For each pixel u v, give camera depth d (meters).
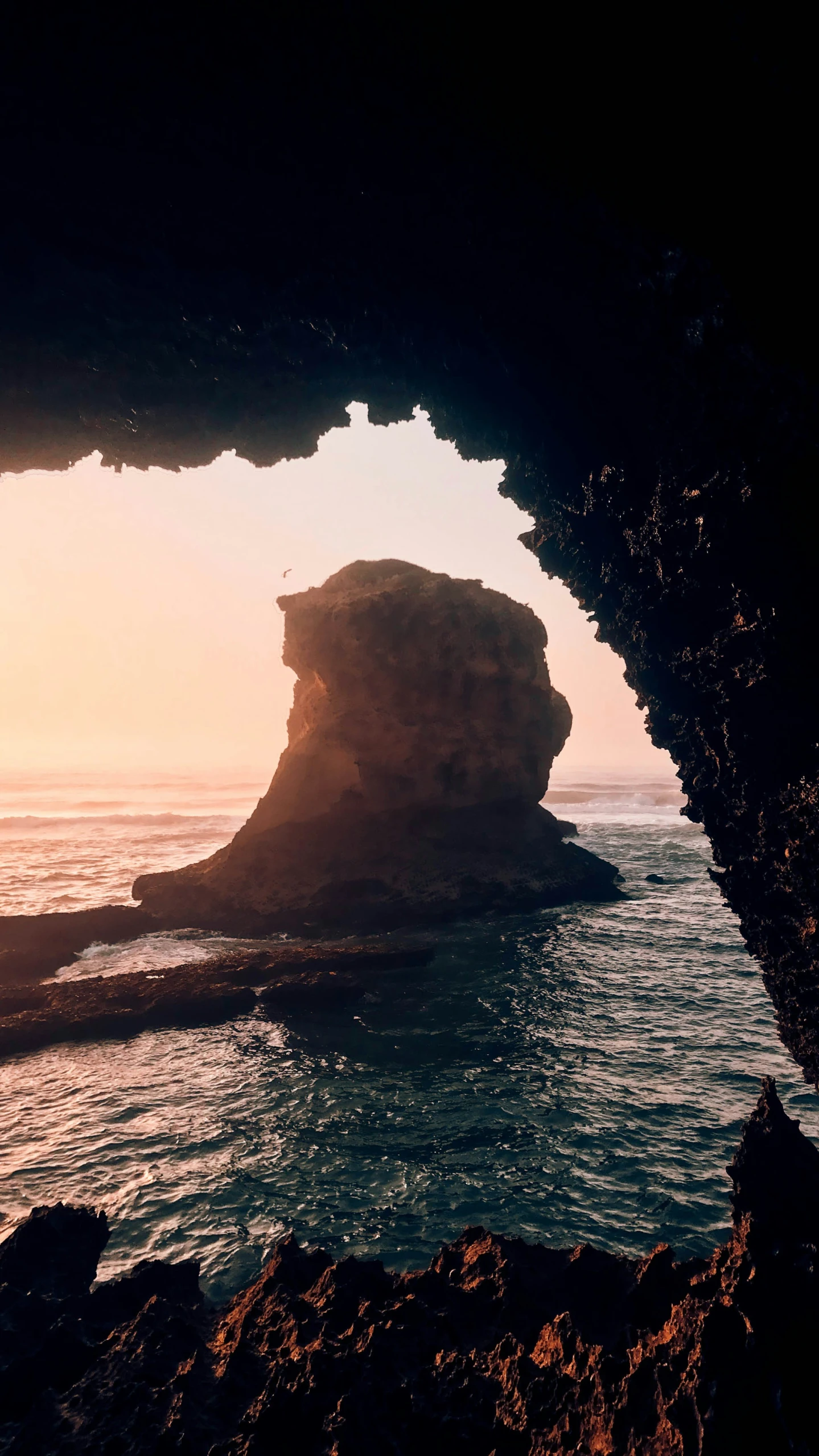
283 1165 13.09
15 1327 7.51
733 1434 4.71
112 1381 6.48
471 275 5.75
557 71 4.10
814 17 3.19
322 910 31.25
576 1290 7.41
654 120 4.01
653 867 42.81
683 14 3.56
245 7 4.23
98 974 25.53
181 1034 19.83
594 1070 17.09
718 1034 19.28
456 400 7.09
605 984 23.56
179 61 4.51
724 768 5.89
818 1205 6.79
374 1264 8.38
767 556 4.83
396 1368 6.19
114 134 4.89
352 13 4.19
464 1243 8.44
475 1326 6.91
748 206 3.98
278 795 34.81
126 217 5.35
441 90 4.49
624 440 5.87
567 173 4.51
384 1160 13.26
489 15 4.03
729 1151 13.31
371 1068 17.52
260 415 7.38
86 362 6.37
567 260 5.15
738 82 3.65
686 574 5.56
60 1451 5.78
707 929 30.16
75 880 39.34
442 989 23.23
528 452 6.90
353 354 6.79
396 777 34.38
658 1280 7.06
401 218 5.41
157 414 7.04
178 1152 13.62
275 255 5.72
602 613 7.18
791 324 4.01
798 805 5.11
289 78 4.59
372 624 33.06
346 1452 5.33
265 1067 17.62
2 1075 17.38
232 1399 6.18
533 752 37.41
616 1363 5.51
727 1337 5.17
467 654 34.28
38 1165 13.14
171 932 30.23
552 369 6.03
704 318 4.34
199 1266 10.22
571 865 36.59
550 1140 13.81
